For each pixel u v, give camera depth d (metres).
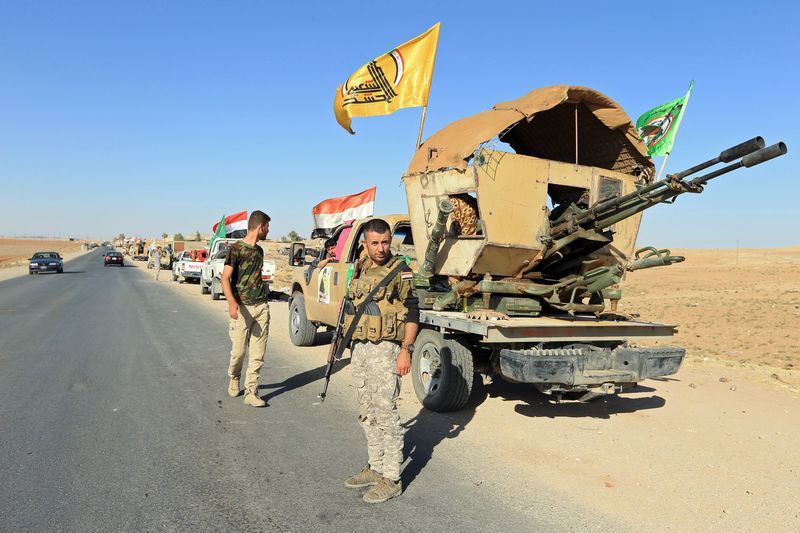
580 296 5.93
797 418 5.71
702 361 9.19
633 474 4.11
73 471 3.87
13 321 11.84
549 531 3.20
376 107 7.96
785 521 3.41
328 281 8.12
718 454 4.59
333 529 3.14
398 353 3.64
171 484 3.70
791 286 29.17
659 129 6.73
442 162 5.65
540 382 4.83
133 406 5.52
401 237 7.55
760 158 3.61
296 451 4.38
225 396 6.01
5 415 5.11
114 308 15.00
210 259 19.69
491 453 4.48
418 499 3.58
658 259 4.99
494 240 5.38
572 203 5.71
